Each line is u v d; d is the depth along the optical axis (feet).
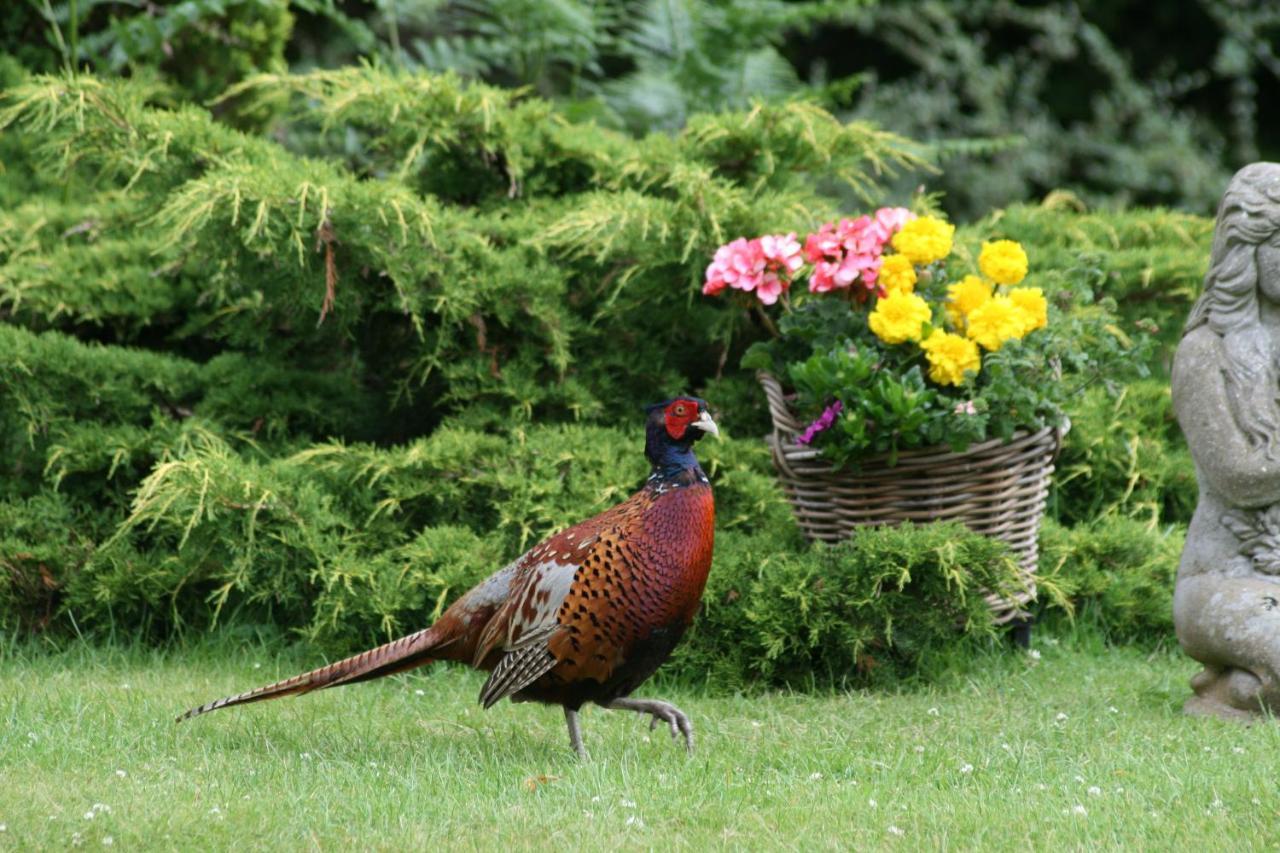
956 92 80.89
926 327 31.83
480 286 37.42
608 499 35.53
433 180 43.09
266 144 39.73
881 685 32.78
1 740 25.91
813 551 33.32
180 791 23.03
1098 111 80.48
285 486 34.86
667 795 23.17
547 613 24.77
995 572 31.94
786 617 32.17
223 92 51.39
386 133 42.47
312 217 35.27
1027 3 86.07
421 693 31.86
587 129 44.21
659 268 38.34
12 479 37.65
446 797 23.07
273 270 36.88
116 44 48.98
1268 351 28.89
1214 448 28.91
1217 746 26.22
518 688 24.91
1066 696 31.63
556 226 37.35
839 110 75.00
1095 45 80.64
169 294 41.68
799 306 35.14
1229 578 29.37
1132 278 43.16
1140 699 31.14
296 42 65.21
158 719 28.60
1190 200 77.87
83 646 34.88
